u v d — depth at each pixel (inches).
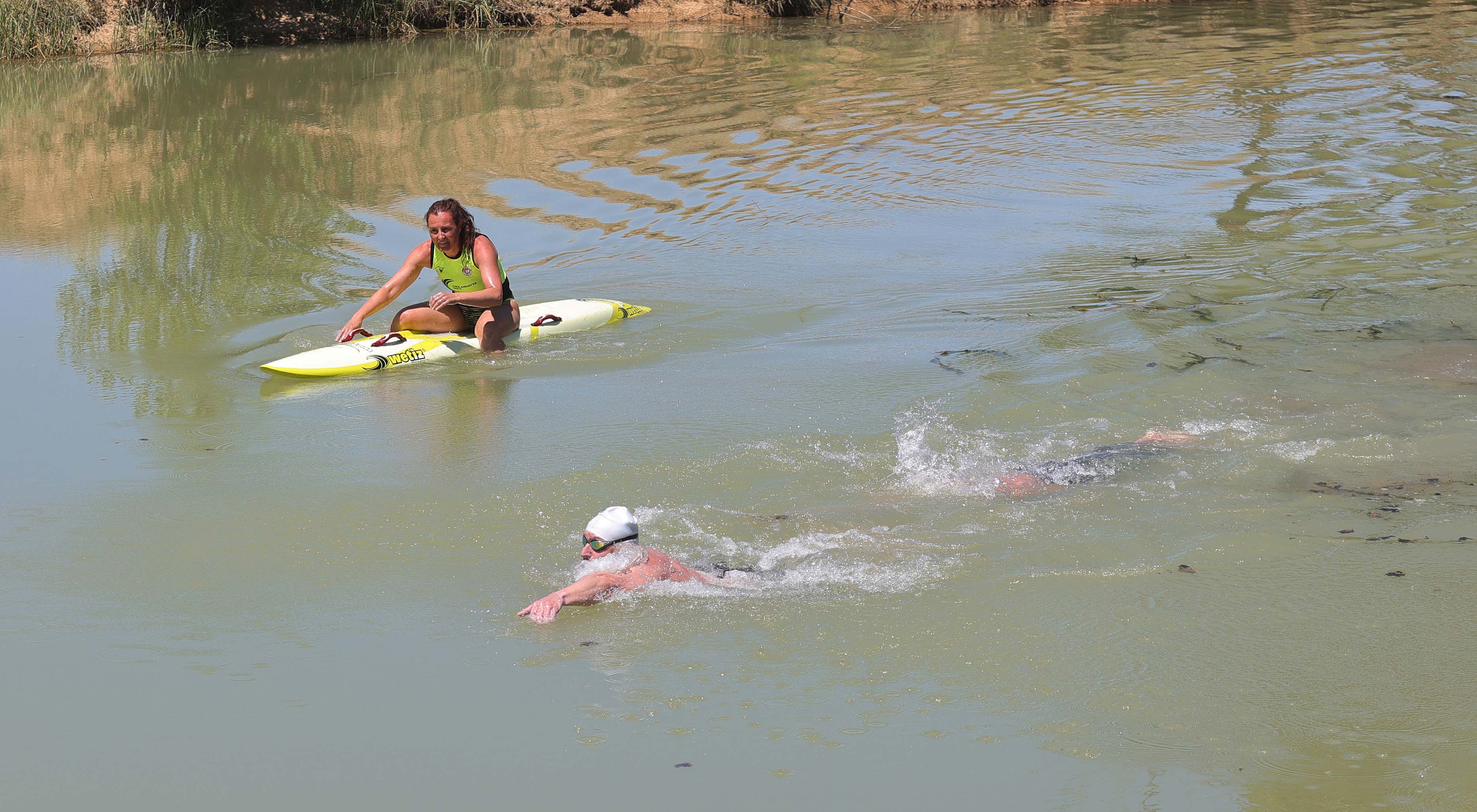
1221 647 330.0
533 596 367.2
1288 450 460.8
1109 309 642.2
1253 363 553.6
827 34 1747.0
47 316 662.5
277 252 790.5
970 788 272.1
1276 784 271.6
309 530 412.8
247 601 363.9
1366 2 1993.1
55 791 274.4
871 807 265.4
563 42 1657.2
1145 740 289.9
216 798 271.7
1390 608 347.6
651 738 292.5
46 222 848.9
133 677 321.1
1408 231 781.3
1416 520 402.6
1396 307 629.3
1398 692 306.7
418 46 1614.2
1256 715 298.8
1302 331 596.1
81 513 424.8
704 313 676.7
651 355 609.6
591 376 580.4
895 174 997.2
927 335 618.2
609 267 768.9
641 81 1384.1
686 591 368.2
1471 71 1347.2
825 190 954.7
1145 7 2012.8
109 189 932.0
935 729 295.4
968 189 949.2
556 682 318.7
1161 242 784.9
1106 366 555.8
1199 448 464.8
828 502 430.0
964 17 1921.8
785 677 320.5
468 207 909.2
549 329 644.7
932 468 455.8
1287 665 320.5
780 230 849.5
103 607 360.2
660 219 882.8
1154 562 379.9
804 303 689.0
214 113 1190.3
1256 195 896.9
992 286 704.4
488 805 267.7
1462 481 430.0
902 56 1553.9
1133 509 416.5
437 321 629.6
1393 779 272.5
